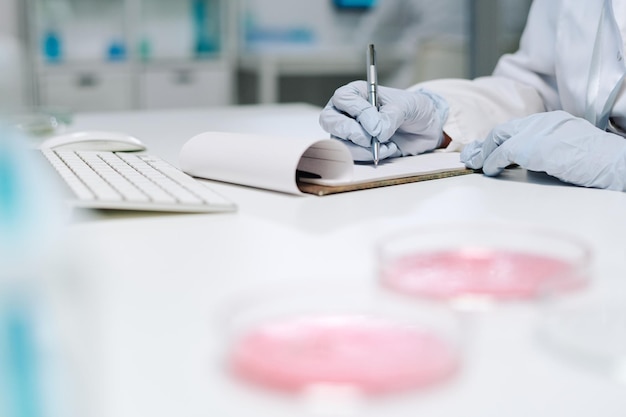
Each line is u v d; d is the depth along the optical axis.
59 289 0.27
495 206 0.86
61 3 4.40
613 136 0.99
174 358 0.43
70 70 4.36
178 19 4.66
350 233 0.72
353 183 0.93
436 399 0.37
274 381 0.37
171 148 1.38
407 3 5.17
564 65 1.26
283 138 0.95
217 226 0.75
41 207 0.26
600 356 0.41
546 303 0.47
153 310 0.51
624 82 1.20
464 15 5.21
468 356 0.41
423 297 0.47
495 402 0.37
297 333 0.41
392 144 1.12
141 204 0.78
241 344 0.40
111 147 1.31
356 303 0.44
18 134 0.31
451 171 1.05
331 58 4.59
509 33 4.12
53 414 0.27
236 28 4.75
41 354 0.26
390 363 0.37
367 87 1.10
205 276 0.59
